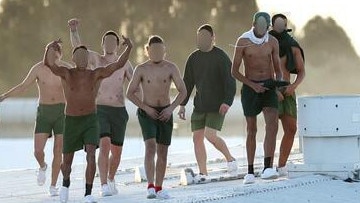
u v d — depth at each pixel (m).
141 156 48.94
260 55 30.27
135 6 119.75
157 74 27.52
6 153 54.03
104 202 26.86
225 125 73.12
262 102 30.45
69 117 26.92
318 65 127.44
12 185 35.31
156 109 27.47
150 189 27.31
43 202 28.88
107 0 118.81
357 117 30.73
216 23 121.94
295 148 47.00
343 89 127.25
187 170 32.84
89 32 117.44
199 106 33.28
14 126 78.75
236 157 44.66
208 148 51.97
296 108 32.28
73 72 26.78
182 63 119.75
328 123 30.67
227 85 32.81
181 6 121.56
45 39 118.81
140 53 119.50
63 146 27.19
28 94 95.88
